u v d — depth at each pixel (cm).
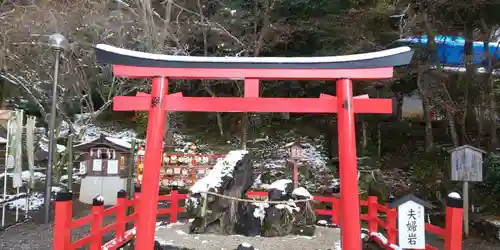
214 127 2141
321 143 1916
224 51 1856
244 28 1808
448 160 1469
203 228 763
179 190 1305
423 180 1435
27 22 1488
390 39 1510
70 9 1566
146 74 517
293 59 507
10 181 1497
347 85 504
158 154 503
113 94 1714
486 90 1388
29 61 1512
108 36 1584
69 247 479
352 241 474
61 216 466
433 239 959
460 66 1512
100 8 1585
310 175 1587
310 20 1669
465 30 1396
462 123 1460
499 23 1355
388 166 1639
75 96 1714
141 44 1622
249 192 939
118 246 661
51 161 1035
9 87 1777
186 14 1888
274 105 506
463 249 877
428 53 1424
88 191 1225
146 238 486
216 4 1886
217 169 805
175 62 512
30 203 1268
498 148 1413
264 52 1900
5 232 897
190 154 1251
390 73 503
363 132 1789
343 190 488
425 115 1738
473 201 1200
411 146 1766
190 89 2058
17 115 1008
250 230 745
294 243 692
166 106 515
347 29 1512
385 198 1299
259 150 1861
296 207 775
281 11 1714
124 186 1234
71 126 1509
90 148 1240
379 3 1483
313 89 1919
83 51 1575
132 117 2361
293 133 2005
